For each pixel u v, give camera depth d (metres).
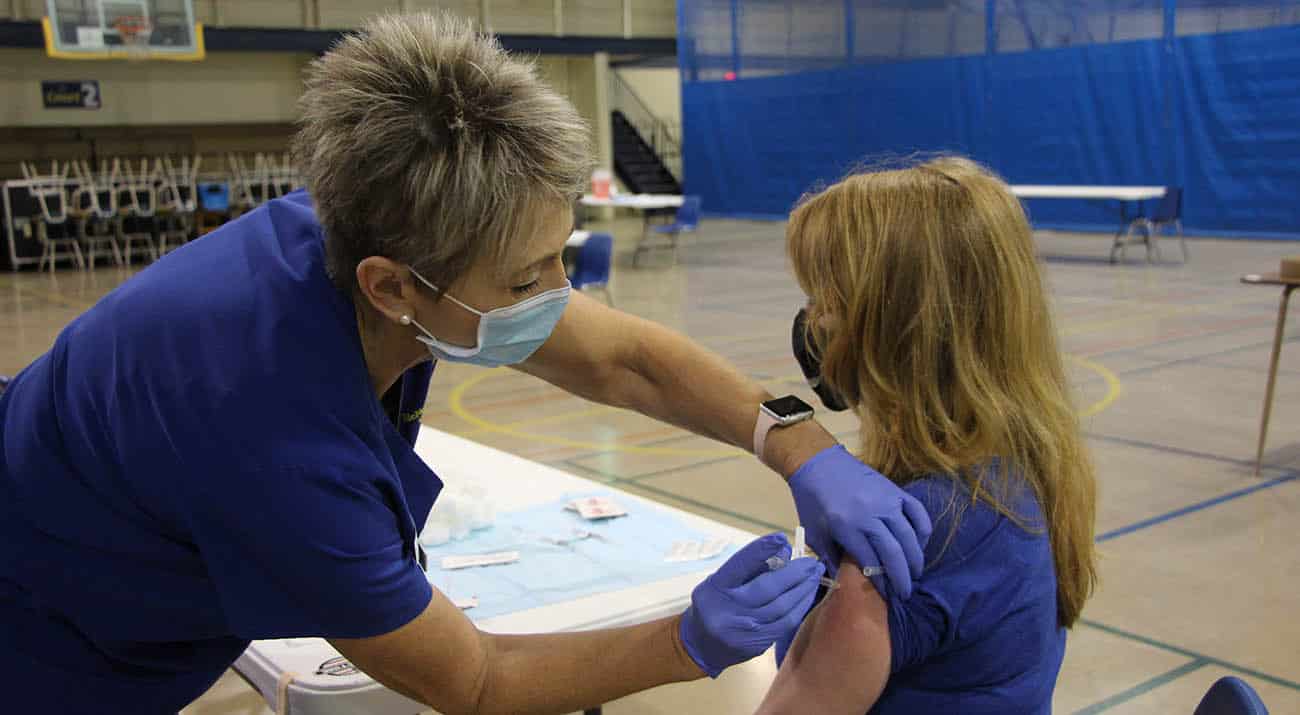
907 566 1.08
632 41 20.00
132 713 1.24
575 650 1.18
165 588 1.12
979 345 1.15
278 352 1.04
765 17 17.38
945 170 1.19
